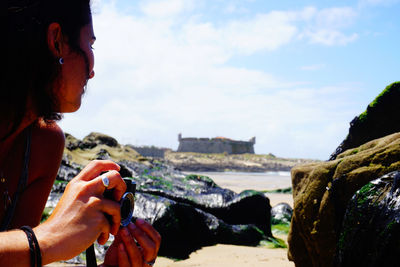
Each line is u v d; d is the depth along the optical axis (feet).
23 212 3.58
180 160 377.91
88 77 3.10
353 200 4.88
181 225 21.56
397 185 4.33
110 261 3.06
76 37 2.90
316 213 7.20
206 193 28.25
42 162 3.74
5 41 2.62
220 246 21.74
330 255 6.81
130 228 3.05
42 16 2.71
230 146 461.78
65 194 2.60
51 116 3.21
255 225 25.61
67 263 14.32
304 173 8.09
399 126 9.49
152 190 27.02
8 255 2.09
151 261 3.11
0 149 3.06
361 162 6.58
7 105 2.76
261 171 367.45
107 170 2.90
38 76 2.74
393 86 9.59
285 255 18.04
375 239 4.17
